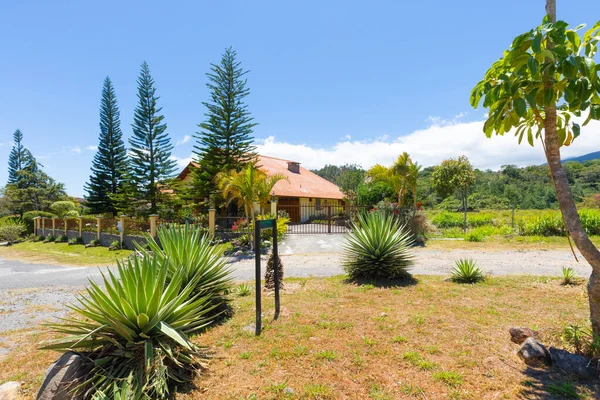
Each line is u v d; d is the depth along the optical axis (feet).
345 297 19.35
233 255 40.27
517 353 11.49
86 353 11.02
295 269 29.89
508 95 10.55
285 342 13.33
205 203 64.49
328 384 10.26
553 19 10.90
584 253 10.36
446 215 68.54
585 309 15.89
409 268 27.35
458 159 59.21
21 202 118.83
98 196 89.04
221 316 17.02
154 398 9.86
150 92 70.28
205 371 11.33
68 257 53.42
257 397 9.73
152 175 70.33
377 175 54.49
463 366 10.98
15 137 132.26
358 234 24.58
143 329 11.10
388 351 12.20
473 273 22.18
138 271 11.69
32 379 12.43
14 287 29.48
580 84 9.53
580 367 10.04
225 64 62.59
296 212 85.81
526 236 45.62
